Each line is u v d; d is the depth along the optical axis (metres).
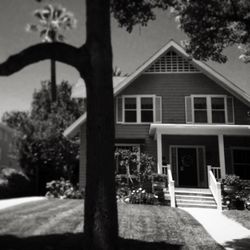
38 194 28.84
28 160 28.95
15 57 5.58
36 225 9.29
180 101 20.73
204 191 17.50
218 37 11.18
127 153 18.14
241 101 20.55
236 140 20.31
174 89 20.91
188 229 9.65
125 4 9.30
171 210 13.49
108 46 5.96
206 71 20.67
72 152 29.78
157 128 17.95
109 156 5.56
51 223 9.63
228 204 15.83
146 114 20.72
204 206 15.98
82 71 5.79
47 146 29.27
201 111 20.58
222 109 20.55
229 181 16.39
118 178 18.25
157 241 7.94
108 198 5.38
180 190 17.66
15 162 42.00
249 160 20.12
